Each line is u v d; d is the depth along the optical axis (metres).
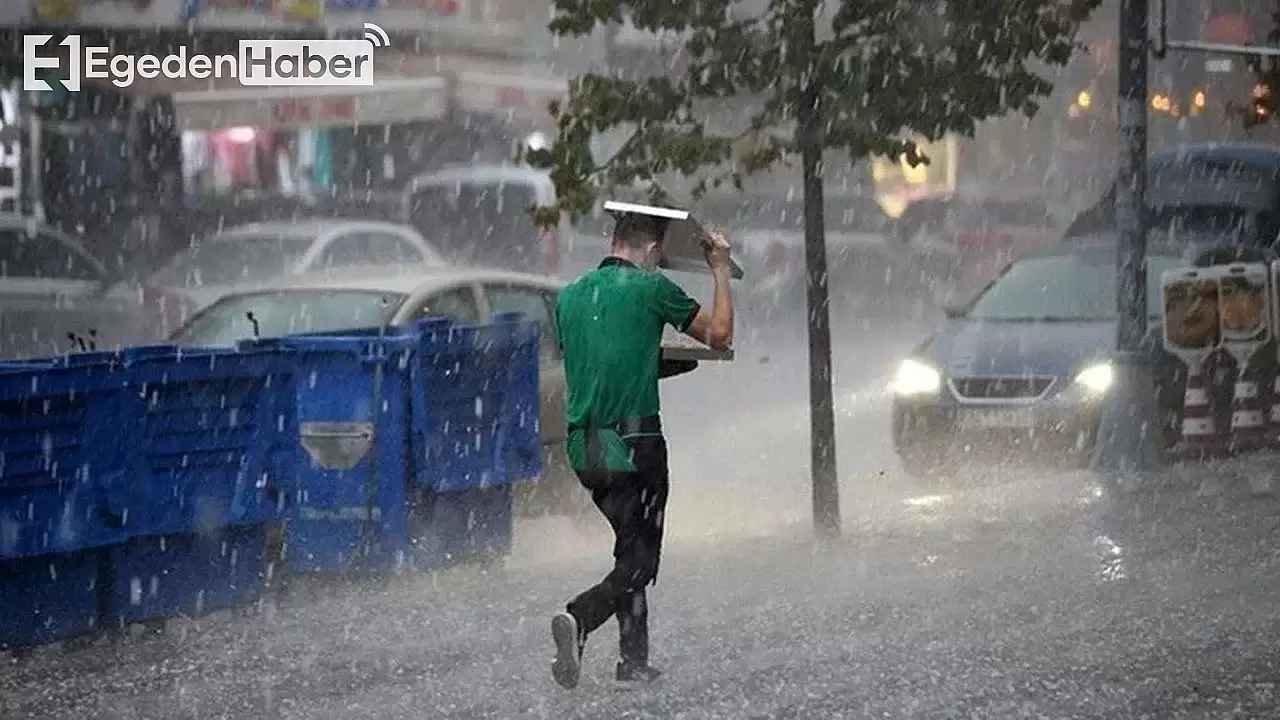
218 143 83.88
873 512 37.84
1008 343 42.06
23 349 62.59
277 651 26.73
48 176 78.44
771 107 34.41
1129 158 40.62
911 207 92.81
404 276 38.59
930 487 41.59
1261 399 43.72
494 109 84.38
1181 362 42.78
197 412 28.75
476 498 32.41
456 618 28.64
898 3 33.47
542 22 90.38
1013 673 24.28
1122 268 40.62
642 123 34.22
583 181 34.38
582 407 23.94
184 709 23.56
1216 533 34.03
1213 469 41.06
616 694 23.52
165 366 28.27
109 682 25.19
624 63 72.25
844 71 33.50
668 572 31.66
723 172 35.03
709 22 33.50
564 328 24.19
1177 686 23.59
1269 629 26.62
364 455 30.80
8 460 26.56
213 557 29.17
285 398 30.08
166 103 79.88
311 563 30.98
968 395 41.25
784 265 82.19
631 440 23.77
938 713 22.42
